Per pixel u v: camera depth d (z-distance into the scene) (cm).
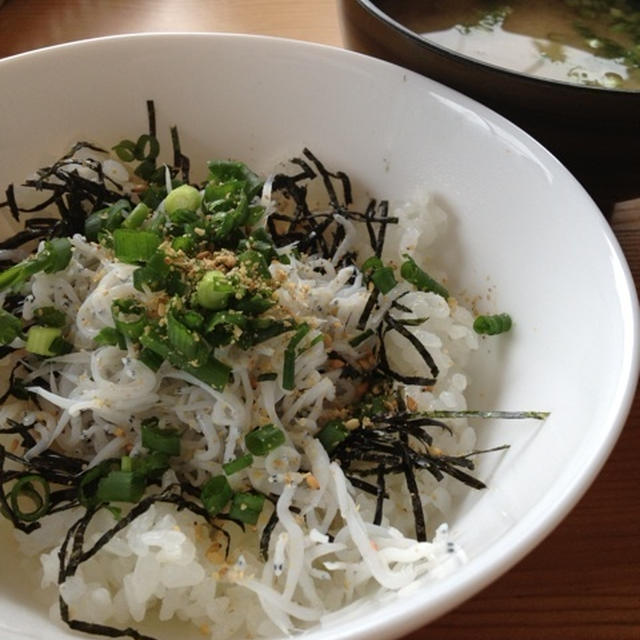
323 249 26
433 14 30
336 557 20
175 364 21
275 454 20
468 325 24
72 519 20
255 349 21
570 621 19
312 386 22
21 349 23
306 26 35
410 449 21
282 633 18
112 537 19
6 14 36
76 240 23
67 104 26
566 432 18
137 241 22
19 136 26
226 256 22
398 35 25
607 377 18
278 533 20
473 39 29
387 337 24
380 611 15
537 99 24
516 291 23
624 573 20
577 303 21
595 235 21
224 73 27
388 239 26
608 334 19
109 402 21
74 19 36
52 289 23
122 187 26
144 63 26
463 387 23
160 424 21
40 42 34
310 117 27
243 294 21
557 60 28
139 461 21
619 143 25
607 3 30
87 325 22
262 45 26
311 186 27
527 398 21
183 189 24
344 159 27
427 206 25
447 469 20
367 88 26
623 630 19
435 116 25
